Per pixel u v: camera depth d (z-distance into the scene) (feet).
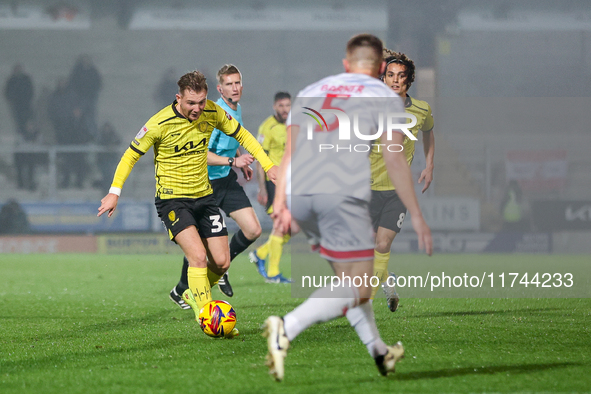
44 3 175.01
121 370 26.23
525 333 34.53
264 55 182.91
